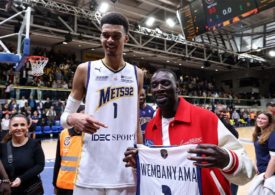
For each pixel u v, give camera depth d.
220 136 1.30
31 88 10.55
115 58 1.57
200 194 1.24
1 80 10.76
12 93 10.24
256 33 13.70
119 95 1.59
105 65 1.60
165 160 1.34
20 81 10.74
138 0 10.07
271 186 2.29
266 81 21.88
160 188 1.35
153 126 1.47
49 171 5.48
